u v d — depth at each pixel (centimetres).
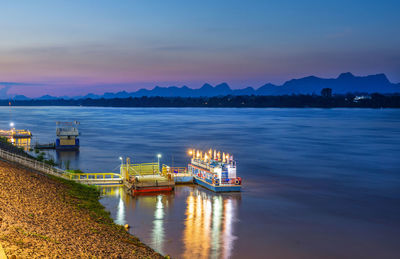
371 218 5272
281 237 4475
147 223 4759
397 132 19788
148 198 5975
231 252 3972
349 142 15175
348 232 4716
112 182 6888
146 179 6481
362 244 4338
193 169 7462
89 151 11950
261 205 5791
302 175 8300
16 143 13438
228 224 4856
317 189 6956
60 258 2583
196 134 18462
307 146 13788
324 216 5328
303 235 4566
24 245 2628
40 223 3388
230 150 12556
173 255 3806
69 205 4556
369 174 8494
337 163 9994
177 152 11869
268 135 18162
